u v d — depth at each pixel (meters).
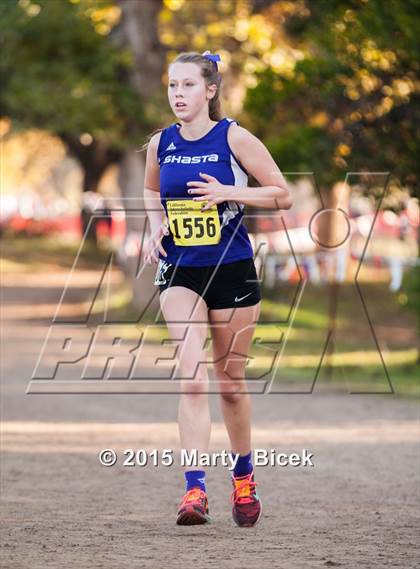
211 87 16.55
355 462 23.52
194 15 65.19
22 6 67.00
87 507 18.73
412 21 40.19
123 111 69.00
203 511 16.69
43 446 25.98
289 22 50.22
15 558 14.48
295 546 15.34
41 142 148.00
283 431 28.25
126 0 68.06
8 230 153.38
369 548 15.21
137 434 27.81
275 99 44.69
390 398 36.19
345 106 42.94
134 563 14.15
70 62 68.25
